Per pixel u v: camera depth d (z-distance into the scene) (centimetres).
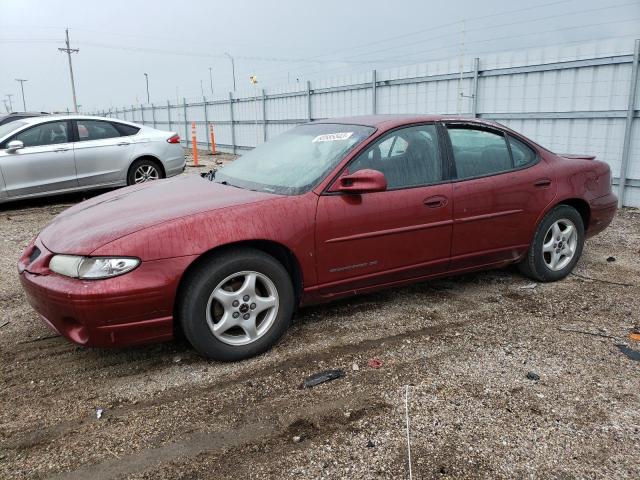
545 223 436
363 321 379
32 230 690
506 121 928
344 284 351
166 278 287
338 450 237
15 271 518
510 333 358
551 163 440
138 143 912
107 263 279
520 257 434
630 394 281
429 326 370
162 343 351
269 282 321
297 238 324
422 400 276
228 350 314
